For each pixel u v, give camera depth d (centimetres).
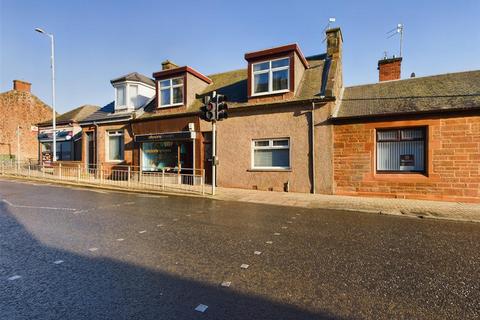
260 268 420
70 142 2280
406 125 1077
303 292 348
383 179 1111
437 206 934
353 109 1219
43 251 481
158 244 523
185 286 359
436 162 1043
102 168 1705
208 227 655
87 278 380
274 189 1278
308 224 701
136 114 1692
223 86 1659
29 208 852
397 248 522
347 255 480
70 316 290
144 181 1517
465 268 430
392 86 1388
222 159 1402
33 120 3078
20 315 292
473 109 987
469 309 314
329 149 1183
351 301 328
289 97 1277
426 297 340
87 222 685
